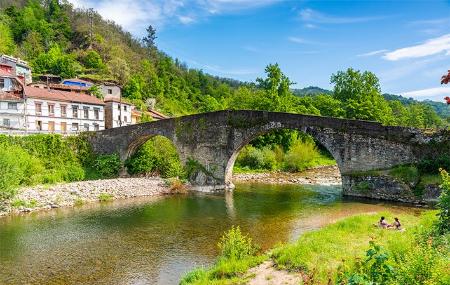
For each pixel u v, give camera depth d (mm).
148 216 24781
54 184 33500
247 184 41031
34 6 114562
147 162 42062
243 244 15594
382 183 29000
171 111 89438
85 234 20359
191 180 38000
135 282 13859
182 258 16391
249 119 35375
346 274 9195
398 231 16484
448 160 27078
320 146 64938
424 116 88188
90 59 92125
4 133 37531
